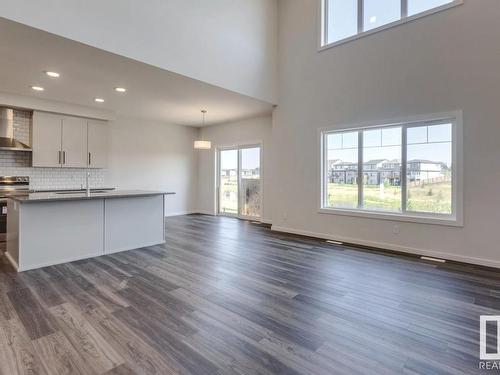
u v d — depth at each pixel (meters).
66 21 3.20
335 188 5.36
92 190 5.90
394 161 4.62
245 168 7.60
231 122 7.79
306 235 5.61
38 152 5.59
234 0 5.12
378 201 4.82
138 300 2.66
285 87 5.92
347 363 1.80
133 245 4.53
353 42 4.95
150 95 5.34
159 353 1.89
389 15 4.63
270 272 3.46
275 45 5.99
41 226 3.61
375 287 3.02
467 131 3.87
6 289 2.90
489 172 3.72
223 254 4.23
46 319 2.31
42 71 4.16
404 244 4.43
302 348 1.96
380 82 4.64
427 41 4.18
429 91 4.17
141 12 3.85
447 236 4.04
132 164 7.26
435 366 1.78
